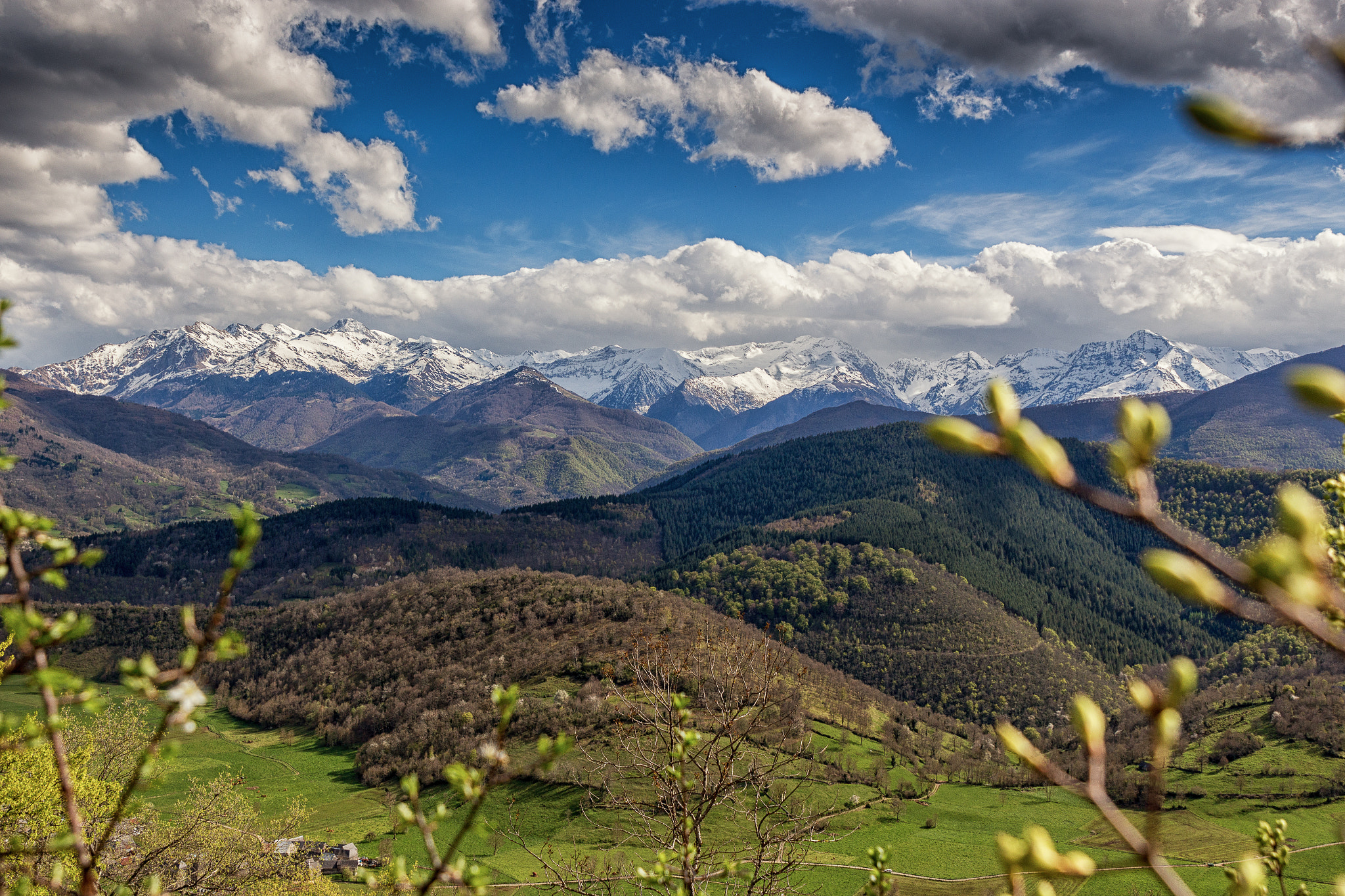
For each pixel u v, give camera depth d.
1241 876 3.66
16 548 4.07
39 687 4.08
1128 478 2.04
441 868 4.74
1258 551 1.83
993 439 2.12
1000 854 2.63
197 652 4.05
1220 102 1.53
